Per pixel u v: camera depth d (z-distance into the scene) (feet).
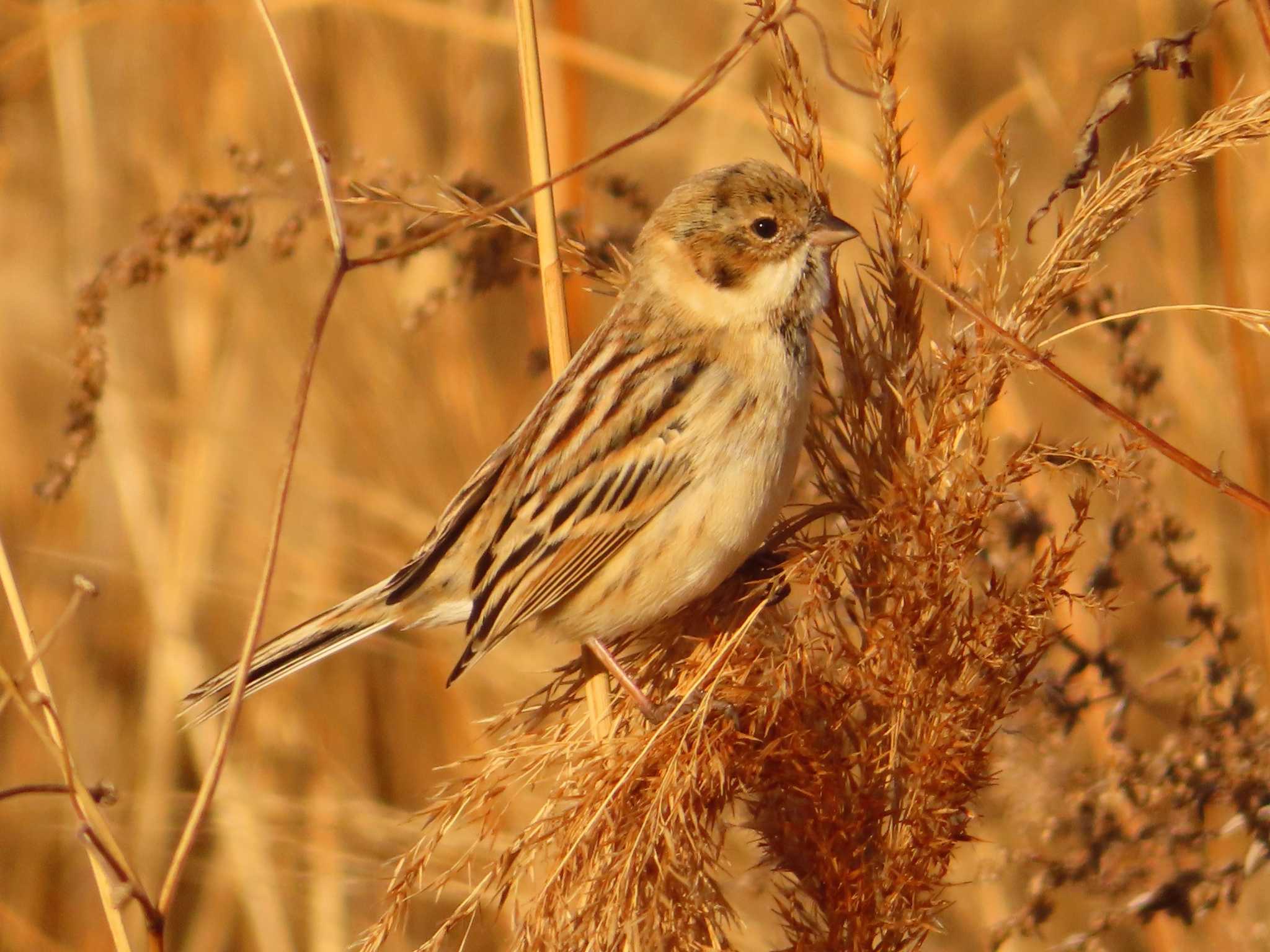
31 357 48.08
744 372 28.22
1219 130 22.84
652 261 29.40
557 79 41.91
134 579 45.32
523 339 46.19
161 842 39.34
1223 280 37.19
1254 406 33.30
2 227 50.14
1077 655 31.27
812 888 23.70
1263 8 23.93
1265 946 32.63
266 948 37.42
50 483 31.60
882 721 23.32
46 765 42.47
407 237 33.09
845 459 27.17
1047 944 35.01
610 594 28.60
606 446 28.27
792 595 28.55
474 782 23.90
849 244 41.73
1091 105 44.88
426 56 47.52
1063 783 31.14
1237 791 29.94
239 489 43.86
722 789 23.30
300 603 42.70
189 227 31.94
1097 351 38.73
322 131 47.09
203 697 31.45
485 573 29.35
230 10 46.39
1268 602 32.40
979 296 24.99
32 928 40.40
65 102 46.55
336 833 38.99
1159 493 34.22
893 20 24.36
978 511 22.99
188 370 45.34
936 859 22.84
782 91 27.84
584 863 22.88
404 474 43.68
